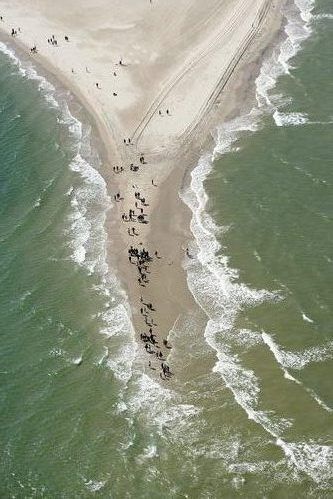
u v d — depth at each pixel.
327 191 80.12
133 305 70.50
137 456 57.84
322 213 77.19
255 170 84.94
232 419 59.22
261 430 58.03
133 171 87.69
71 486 56.34
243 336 65.69
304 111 93.38
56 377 64.75
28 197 86.06
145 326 68.25
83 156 91.56
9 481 57.09
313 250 72.88
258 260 72.88
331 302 67.19
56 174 89.19
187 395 61.66
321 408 58.78
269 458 56.06
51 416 61.56
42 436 60.09
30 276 75.19
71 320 70.00
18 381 64.81
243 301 69.00
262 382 61.56
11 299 73.00
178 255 75.12
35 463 58.22
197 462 56.78
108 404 61.97
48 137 96.19
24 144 95.69
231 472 55.62
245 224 77.50
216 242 75.94
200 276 72.38
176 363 64.44
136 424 60.16
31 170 90.56
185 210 80.81
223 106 96.44
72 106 101.50
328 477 54.16
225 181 84.00
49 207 84.00
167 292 71.31
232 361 63.69
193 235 77.31
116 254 76.38
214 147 89.81
